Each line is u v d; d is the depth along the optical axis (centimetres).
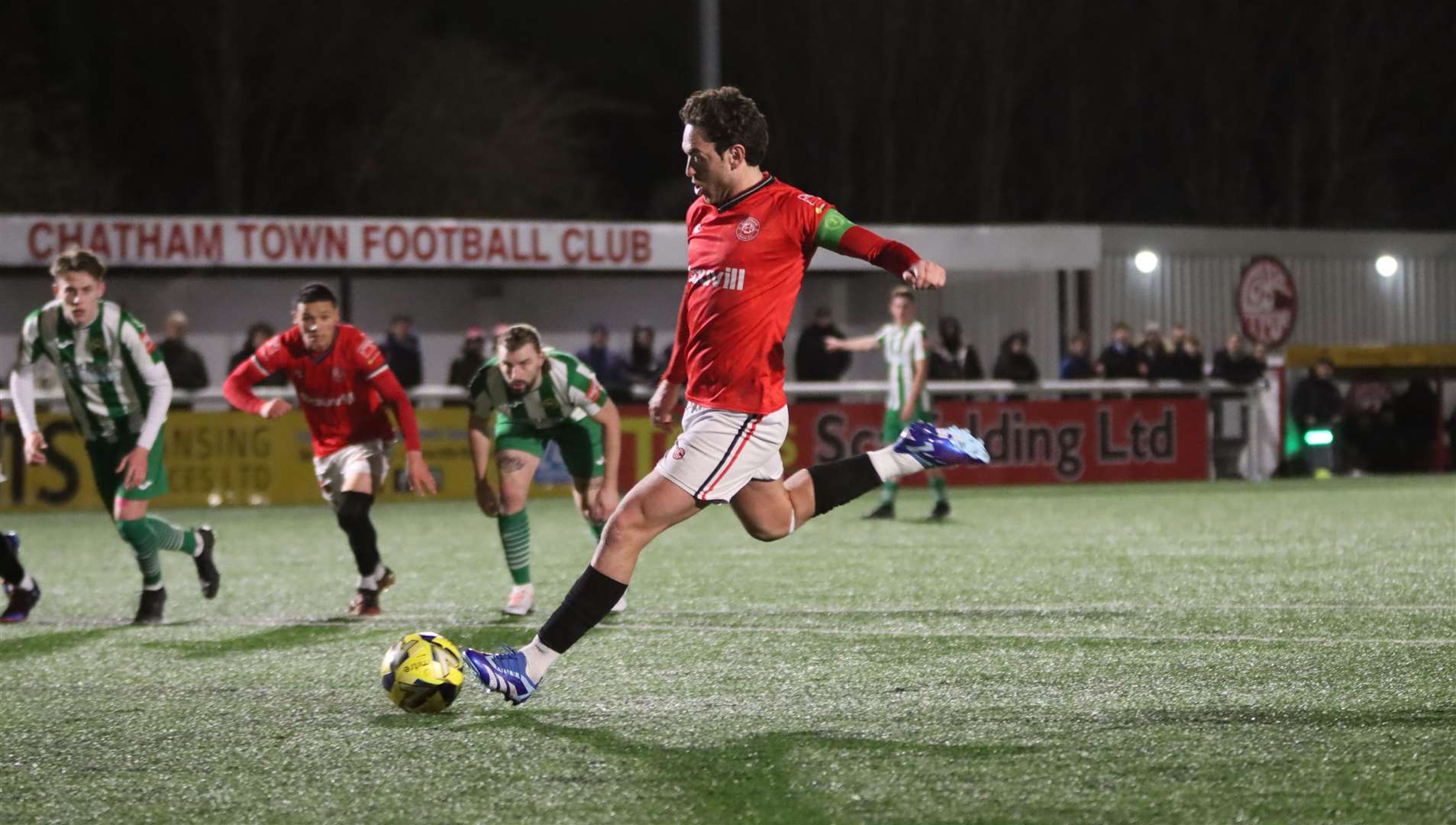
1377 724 1583
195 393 5678
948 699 1756
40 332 2448
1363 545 3553
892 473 1773
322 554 3806
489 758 1510
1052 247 6906
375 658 2125
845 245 1590
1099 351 7338
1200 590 2736
